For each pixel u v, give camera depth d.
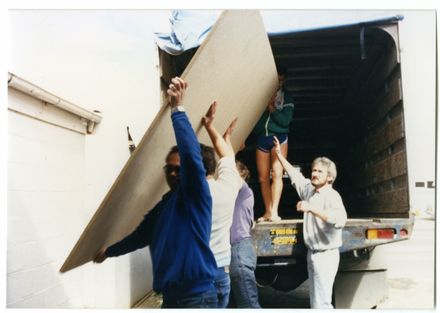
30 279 3.72
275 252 3.95
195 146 2.91
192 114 3.33
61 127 4.30
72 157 4.50
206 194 2.96
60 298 4.13
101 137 4.81
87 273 4.55
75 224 4.50
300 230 3.96
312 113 6.77
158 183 3.51
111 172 4.76
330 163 3.86
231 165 3.48
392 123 4.56
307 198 4.11
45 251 3.95
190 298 2.87
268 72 4.29
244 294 3.62
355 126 6.20
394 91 4.48
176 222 2.94
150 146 2.94
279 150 4.48
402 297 5.14
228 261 3.28
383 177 4.87
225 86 3.49
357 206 6.16
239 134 4.55
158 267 2.94
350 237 3.93
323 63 5.57
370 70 5.34
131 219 3.46
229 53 3.20
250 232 3.98
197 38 4.72
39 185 3.91
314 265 3.75
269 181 4.86
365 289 4.15
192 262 2.87
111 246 3.32
